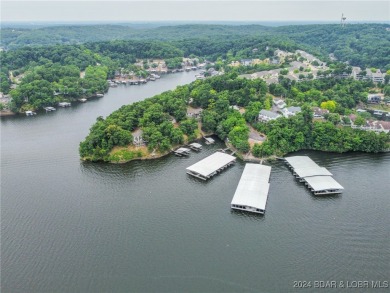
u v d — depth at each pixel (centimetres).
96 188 17475
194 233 13988
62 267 12144
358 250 13038
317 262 12438
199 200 16400
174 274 11850
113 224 14525
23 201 16262
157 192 17112
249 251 12962
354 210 15512
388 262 12475
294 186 17562
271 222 14700
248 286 11388
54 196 16700
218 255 12756
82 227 14312
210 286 11369
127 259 12531
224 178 18512
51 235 13825
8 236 13762
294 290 11238
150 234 13900
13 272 11912
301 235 13850
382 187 17400
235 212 15438
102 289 11244
